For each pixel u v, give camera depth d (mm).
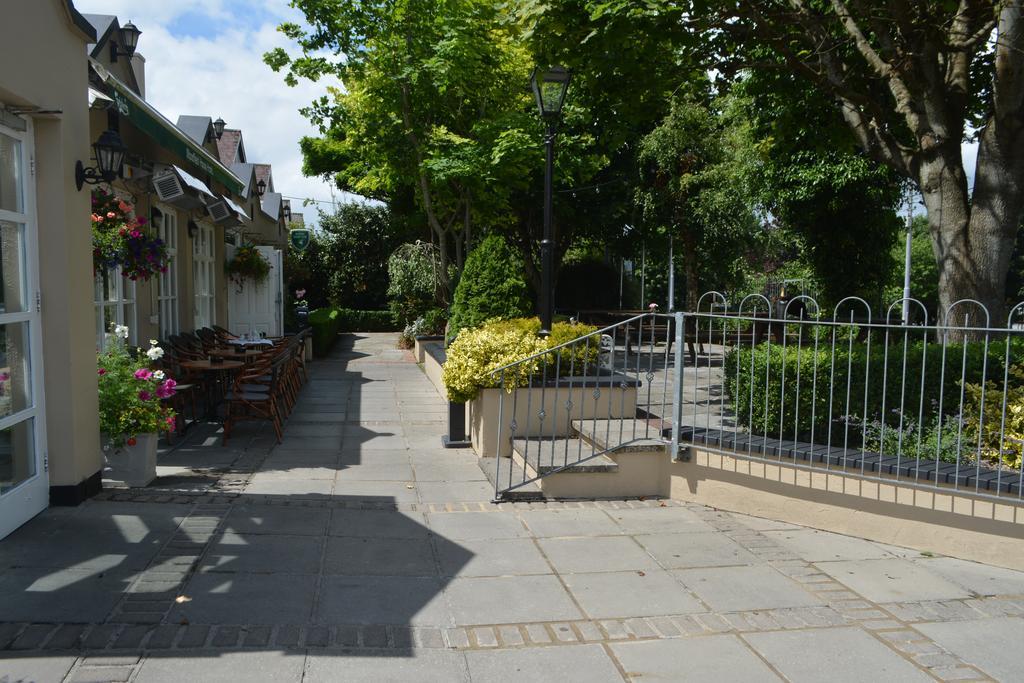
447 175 13656
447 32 12758
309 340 16719
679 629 3744
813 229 19188
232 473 6508
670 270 23688
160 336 10406
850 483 5184
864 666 3410
